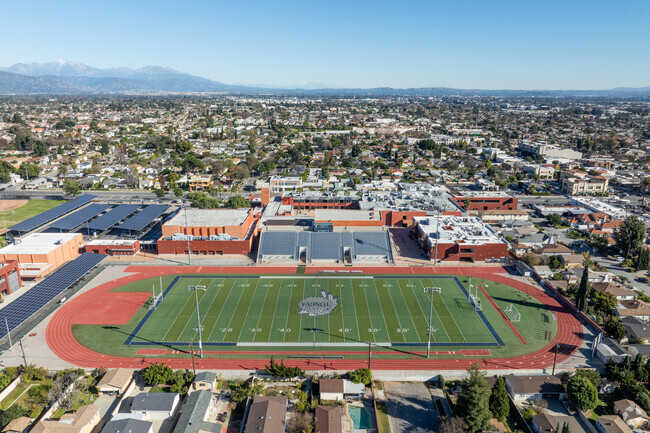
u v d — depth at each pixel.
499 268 161.50
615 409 88.06
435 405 91.38
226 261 166.62
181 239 173.50
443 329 119.56
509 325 122.00
